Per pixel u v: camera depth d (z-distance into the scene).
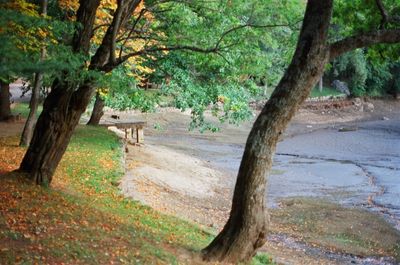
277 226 18.80
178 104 19.61
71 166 17.78
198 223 15.60
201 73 19.66
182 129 43.84
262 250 14.77
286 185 26.28
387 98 66.19
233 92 20.00
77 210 11.63
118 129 30.41
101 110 29.72
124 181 17.98
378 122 55.69
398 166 32.94
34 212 10.63
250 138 10.25
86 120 36.19
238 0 15.83
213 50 14.16
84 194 14.28
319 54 9.77
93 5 12.50
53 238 9.30
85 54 12.31
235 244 10.43
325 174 29.59
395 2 12.30
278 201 22.72
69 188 14.50
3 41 6.31
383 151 39.50
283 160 34.56
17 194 11.70
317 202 22.55
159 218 13.62
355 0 12.78
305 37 9.81
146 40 17.80
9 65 6.25
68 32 12.13
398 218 20.20
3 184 12.19
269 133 10.12
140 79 22.05
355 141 43.44
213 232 14.27
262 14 15.33
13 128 26.25
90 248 9.23
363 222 19.42
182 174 24.12
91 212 11.83
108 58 13.34
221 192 23.39
